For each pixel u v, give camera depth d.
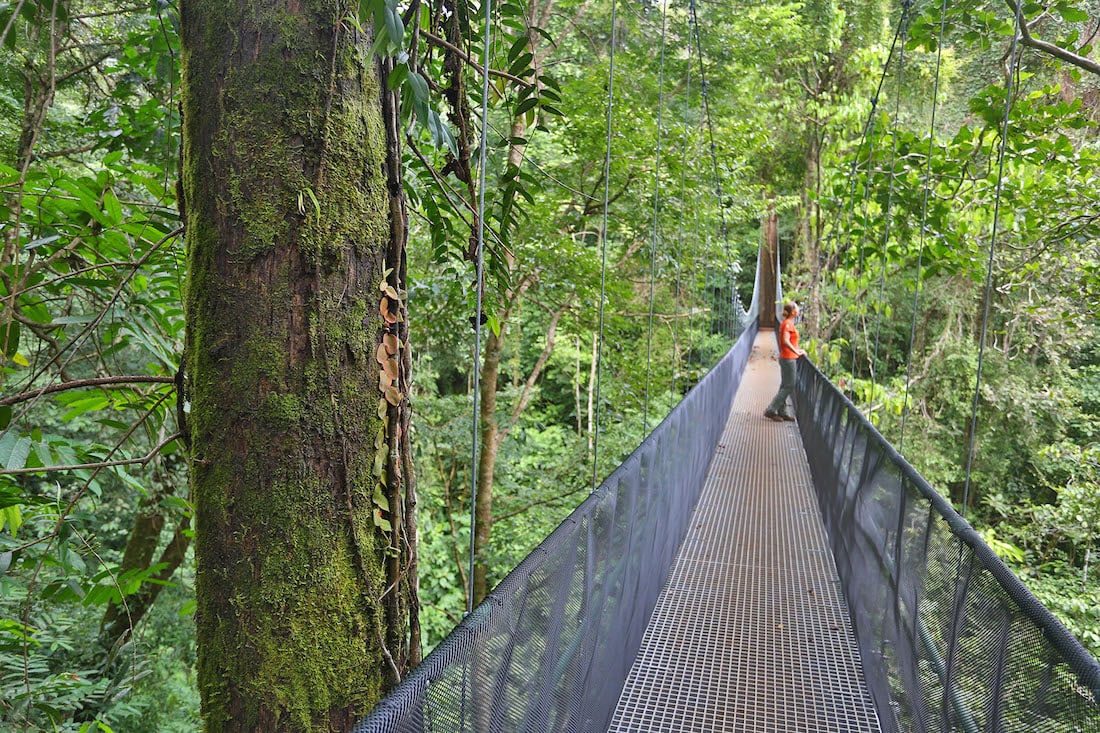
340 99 1.00
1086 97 5.12
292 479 0.99
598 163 5.70
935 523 1.28
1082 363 9.09
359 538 1.05
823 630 2.30
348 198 1.02
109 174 1.63
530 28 1.71
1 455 1.28
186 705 4.24
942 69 9.30
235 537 0.99
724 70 8.09
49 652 3.15
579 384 11.68
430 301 5.04
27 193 1.56
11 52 2.31
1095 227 4.14
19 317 1.59
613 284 5.79
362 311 1.05
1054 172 4.19
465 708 0.73
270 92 0.97
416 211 1.92
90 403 1.79
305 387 0.99
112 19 3.26
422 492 7.51
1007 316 9.01
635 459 1.84
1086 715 0.64
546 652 1.02
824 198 6.88
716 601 2.53
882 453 1.87
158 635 4.50
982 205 4.70
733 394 7.45
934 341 10.10
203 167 0.99
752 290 16.73
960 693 1.05
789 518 3.59
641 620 2.10
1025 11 3.19
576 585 1.22
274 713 0.98
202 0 0.99
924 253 5.12
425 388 7.96
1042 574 6.27
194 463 1.01
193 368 1.02
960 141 4.58
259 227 0.97
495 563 6.28
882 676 1.72
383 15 0.91
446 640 0.72
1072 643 0.70
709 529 3.38
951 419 9.42
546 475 7.64
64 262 1.80
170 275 1.90
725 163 7.49
